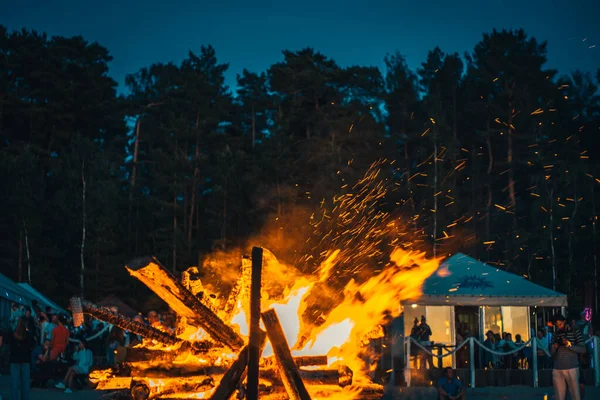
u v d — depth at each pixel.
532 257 56.97
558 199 56.53
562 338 13.42
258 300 4.09
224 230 56.69
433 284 21.61
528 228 60.72
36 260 54.03
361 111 60.50
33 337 13.29
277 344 4.12
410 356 21.28
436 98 61.66
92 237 55.34
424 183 58.12
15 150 61.81
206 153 66.12
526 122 63.09
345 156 56.12
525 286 21.61
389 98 63.03
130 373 4.84
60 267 57.44
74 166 57.03
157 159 62.41
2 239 54.00
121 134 71.69
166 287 4.52
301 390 4.04
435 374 20.48
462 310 23.98
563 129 64.88
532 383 20.84
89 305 4.50
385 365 21.36
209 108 65.19
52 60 66.38
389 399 16.14
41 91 65.19
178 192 59.12
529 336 24.20
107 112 68.88
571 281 56.44
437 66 72.19
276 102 66.69
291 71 63.16
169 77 71.81
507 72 66.19
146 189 70.25
